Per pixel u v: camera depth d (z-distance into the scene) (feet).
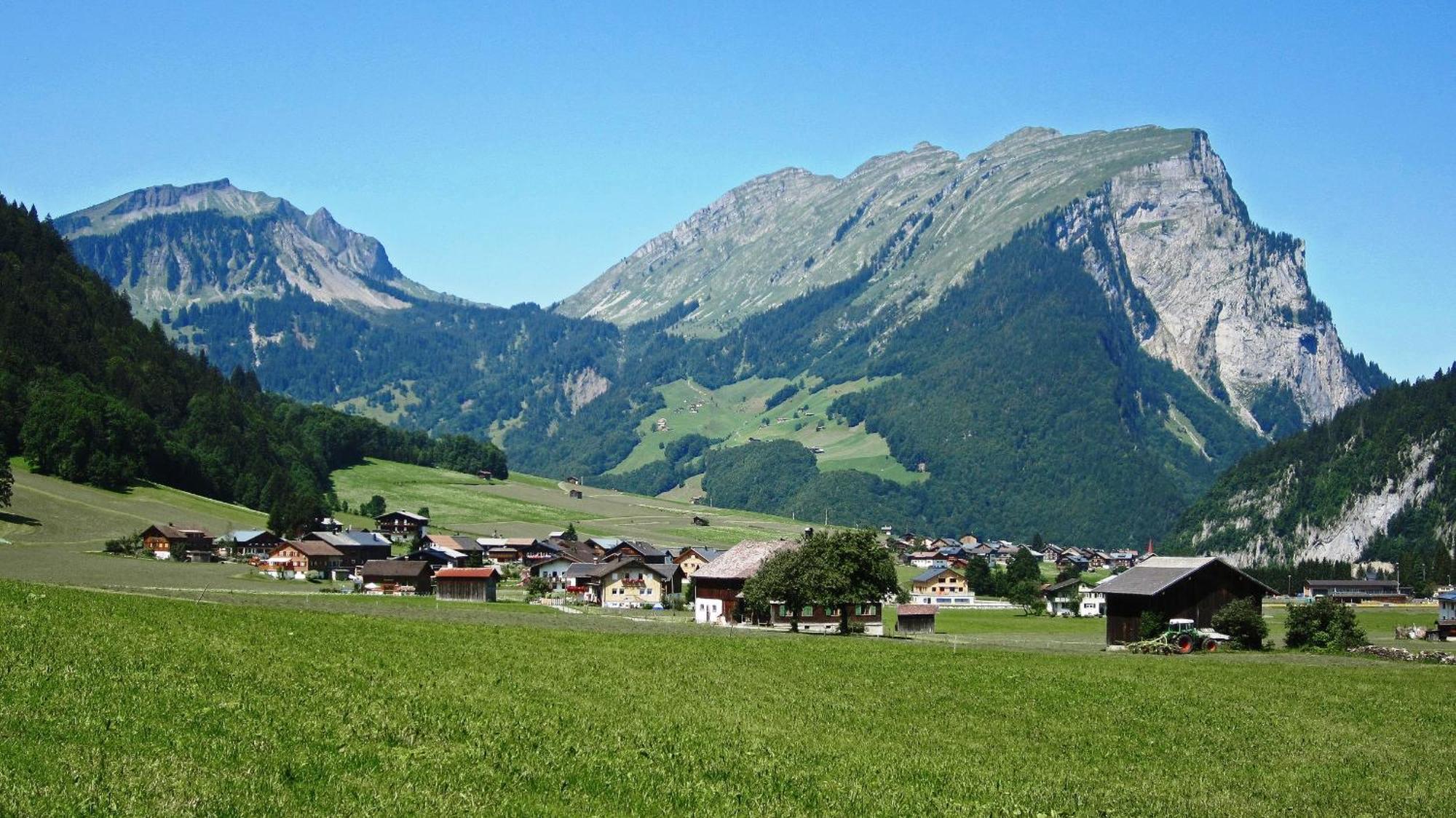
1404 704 212.02
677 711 169.17
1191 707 198.90
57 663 158.71
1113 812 123.75
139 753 114.73
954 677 225.35
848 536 380.99
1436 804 135.54
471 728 142.72
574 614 408.87
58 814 94.17
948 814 117.80
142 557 573.33
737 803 116.47
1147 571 355.15
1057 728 173.78
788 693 195.62
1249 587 349.82
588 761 128.88
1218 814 126.21
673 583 567.59
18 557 497.46
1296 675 248.11
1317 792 139.33
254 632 227.40
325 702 151.33
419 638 245.65
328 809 101.96
